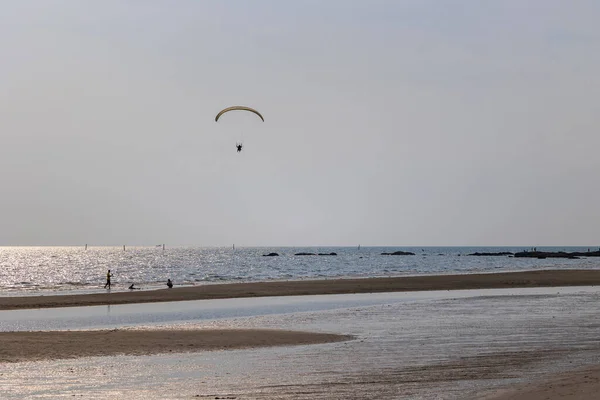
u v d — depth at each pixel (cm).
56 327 3516
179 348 2698
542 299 5178
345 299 5353
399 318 3828
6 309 4578
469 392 1823
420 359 2392
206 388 1916
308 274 11606
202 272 12675
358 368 2219
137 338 2956
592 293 5856
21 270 13838
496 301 5009
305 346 2752
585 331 3156
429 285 6894
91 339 2911
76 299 5234
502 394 1731
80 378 2075
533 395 1675
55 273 12456
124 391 1884
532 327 3325
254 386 1939
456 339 2914
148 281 9381
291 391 1867
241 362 2362
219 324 3597
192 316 4069
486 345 2725
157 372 2173
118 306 4800
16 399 1789
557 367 2202
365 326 3434
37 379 2061
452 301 5047
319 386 1931
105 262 19200
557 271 9919
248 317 3978
